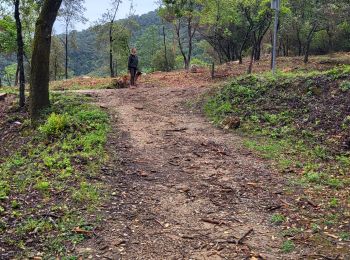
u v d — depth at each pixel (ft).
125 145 30.83
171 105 46.62
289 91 40.70
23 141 35.91
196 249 16.47
